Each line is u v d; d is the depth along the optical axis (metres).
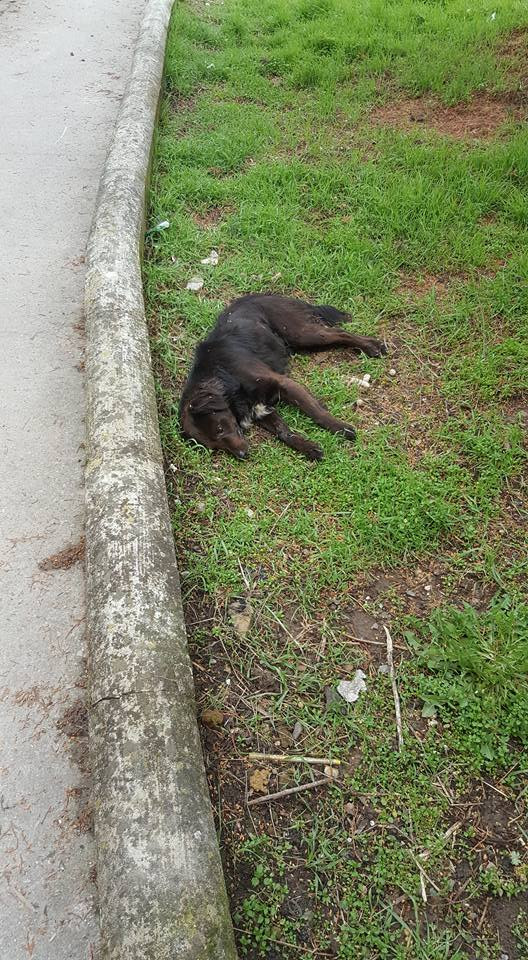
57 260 2.36
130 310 1.86
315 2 4.36
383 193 2.58
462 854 1.06
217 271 2.31
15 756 1.17
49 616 1.37
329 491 1.60
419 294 2.19
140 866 0.88
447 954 0.96
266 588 1.42
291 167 2.78
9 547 1.49
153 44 3.57
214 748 1.19
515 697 1.21
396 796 1.12
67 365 1.95
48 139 3.07
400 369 1.94
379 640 1.34
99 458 1.44
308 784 1.14
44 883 1.04
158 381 1.94
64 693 1.25
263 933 0.99
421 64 3.48
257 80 3.58
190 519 1.57
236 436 1.72
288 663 1.30
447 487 1.58
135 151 2.59
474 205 2.47
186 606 1.40
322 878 1.04
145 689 1.06
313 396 1.82
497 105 3.19
